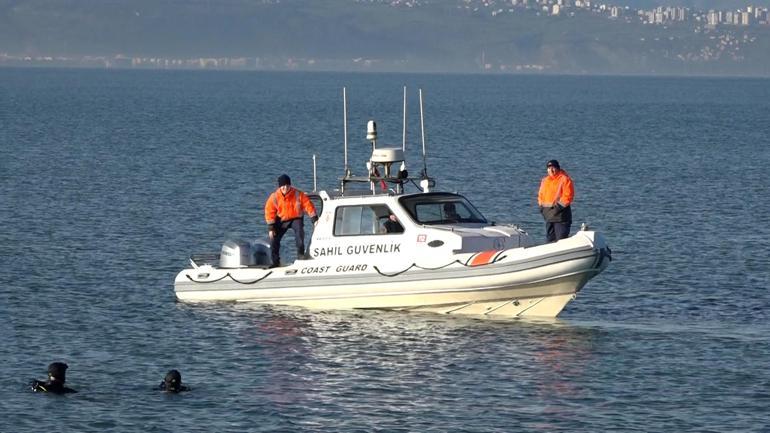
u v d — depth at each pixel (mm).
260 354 60344
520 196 131375
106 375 56469
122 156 178750
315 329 65000
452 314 67688
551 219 70250
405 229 67500
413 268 66875
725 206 123188
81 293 74750
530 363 58625
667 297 75125
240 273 70875
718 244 96312
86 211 112750
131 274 81625
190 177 147250
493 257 65438
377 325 65812
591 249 64562
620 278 81375
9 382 55031
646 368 57750
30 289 75812
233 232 102250
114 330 65062
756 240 98625
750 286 78750
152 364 58500
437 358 59438
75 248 91562
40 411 51000
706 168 172125
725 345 62125
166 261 87062
